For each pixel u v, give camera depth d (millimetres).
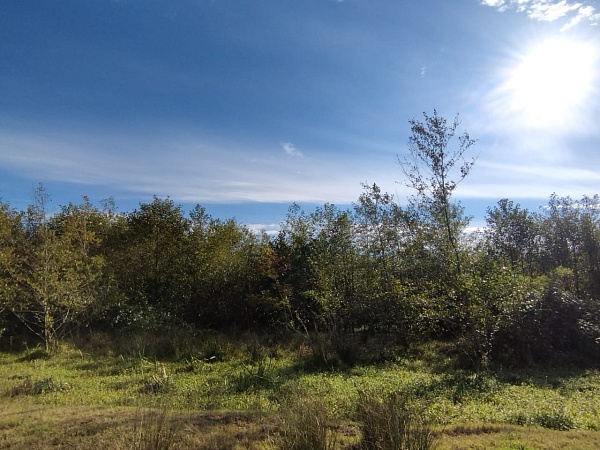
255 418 6953
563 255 20422
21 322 17141
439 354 14570
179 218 21562
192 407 8070
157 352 14344
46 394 9109
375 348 14883
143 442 5309
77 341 15805
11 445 5840
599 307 14617
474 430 6500
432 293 13289
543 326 13688
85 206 21188
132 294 20141
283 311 19156
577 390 9609
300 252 20719
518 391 9352
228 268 20766
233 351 14383
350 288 17344
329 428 5836
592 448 5598
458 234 13352
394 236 16172
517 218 20719
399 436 4902
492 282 11906
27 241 17062
